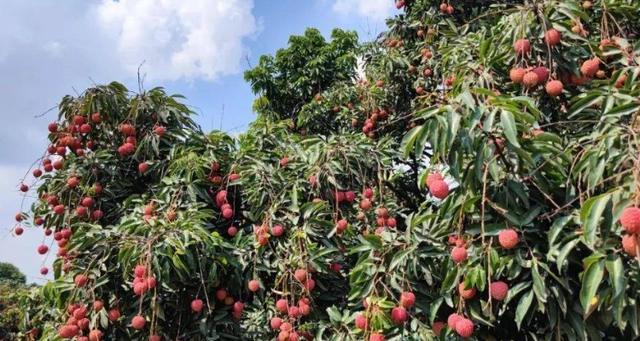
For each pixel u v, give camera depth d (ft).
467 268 6.99
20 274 64.54
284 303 10.46
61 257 12.19
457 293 7.76
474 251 7.08
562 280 6.66
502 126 6.18
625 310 6.20
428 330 8.62
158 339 9.63
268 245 11.50
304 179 12.34
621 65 8.74
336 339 9.70
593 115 8.26
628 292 6.15
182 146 13.30
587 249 6.97
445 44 17.22
